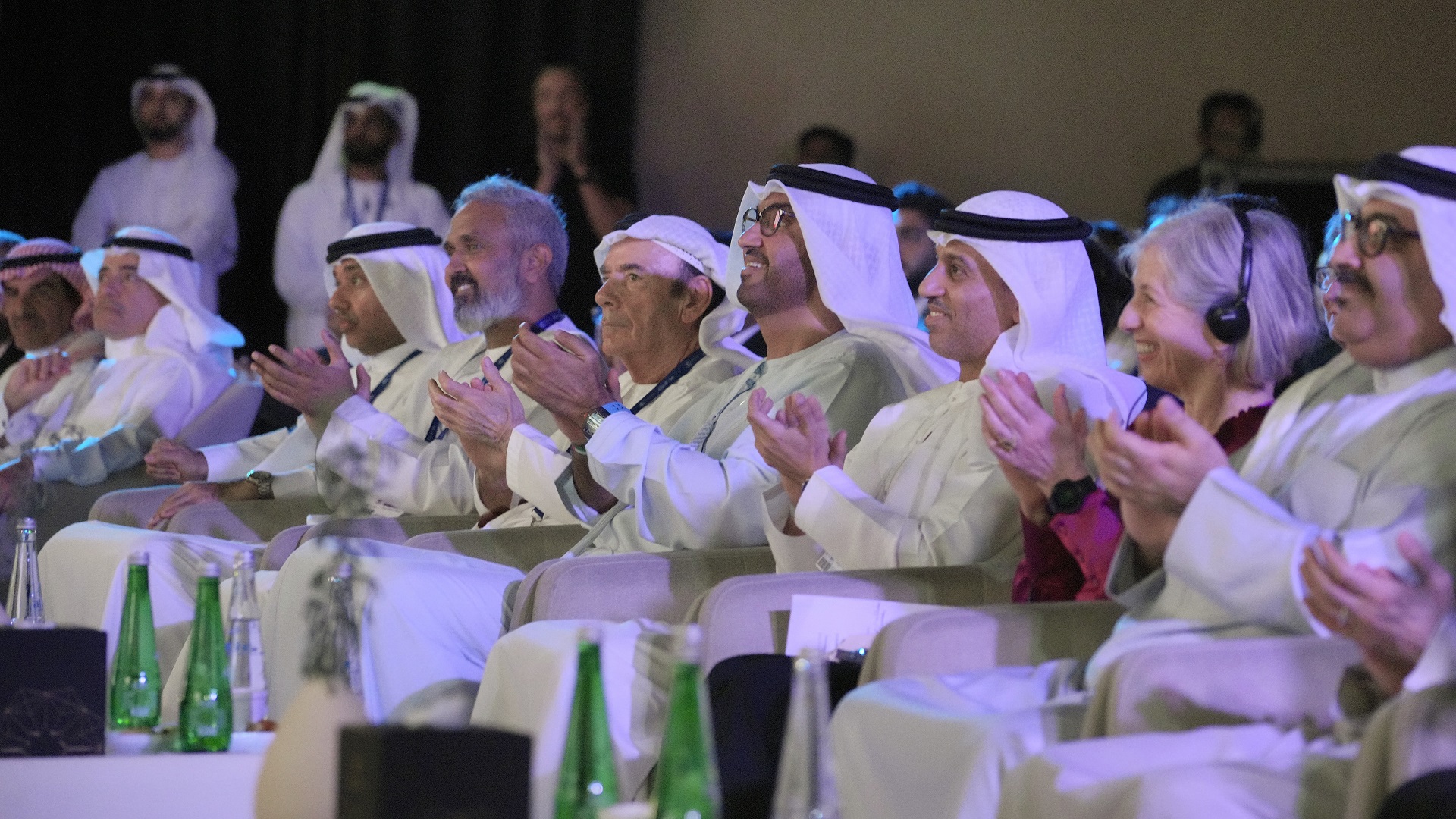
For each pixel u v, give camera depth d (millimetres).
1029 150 20156
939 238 8953
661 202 21438
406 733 4402
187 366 16109
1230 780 5066
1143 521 6617
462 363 13102
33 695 6480
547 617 8406
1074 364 8453
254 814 5746
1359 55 18578
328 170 20891
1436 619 5512
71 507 15086
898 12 20656
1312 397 7008
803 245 10102
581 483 9812
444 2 21203
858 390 9656
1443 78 18234
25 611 9070
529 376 9398
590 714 4879
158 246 16375
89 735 6555
